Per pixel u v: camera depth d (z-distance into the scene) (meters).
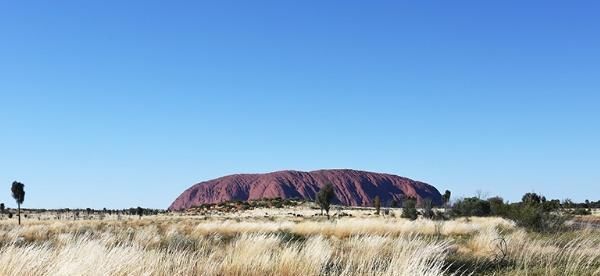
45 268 7.46
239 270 8.85
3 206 122.00
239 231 26.53
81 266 7.20
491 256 11.38
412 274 7.46
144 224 46.34
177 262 8.59
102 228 29.89
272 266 8.88
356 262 9.73
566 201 36.59
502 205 37.03
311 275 8.50
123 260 7.79
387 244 11.70
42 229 26.05
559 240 14.24
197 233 23.09
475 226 24.36
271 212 138.62
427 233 21.47
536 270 9.16
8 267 7.38
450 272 9.39
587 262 9.37
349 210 139.12
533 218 22.19
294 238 17.70
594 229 19.09
